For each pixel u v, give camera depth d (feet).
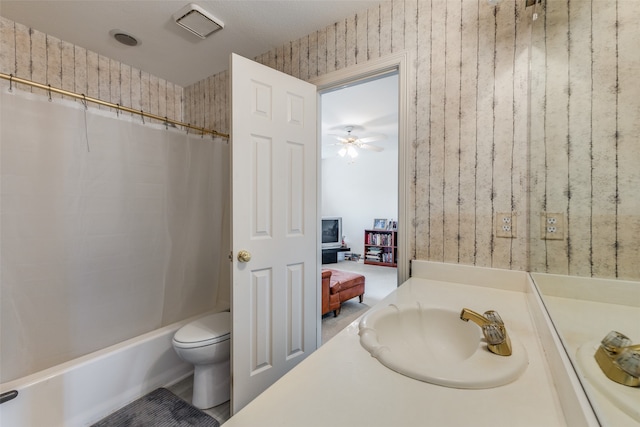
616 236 1.91
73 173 5.46
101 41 6.88
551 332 2.24
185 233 7.23
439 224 4.81
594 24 2.34
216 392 5.46
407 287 4.36
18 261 4.86
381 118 12.24
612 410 1.26
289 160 5.80
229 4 5.57
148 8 5.74
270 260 5.43
